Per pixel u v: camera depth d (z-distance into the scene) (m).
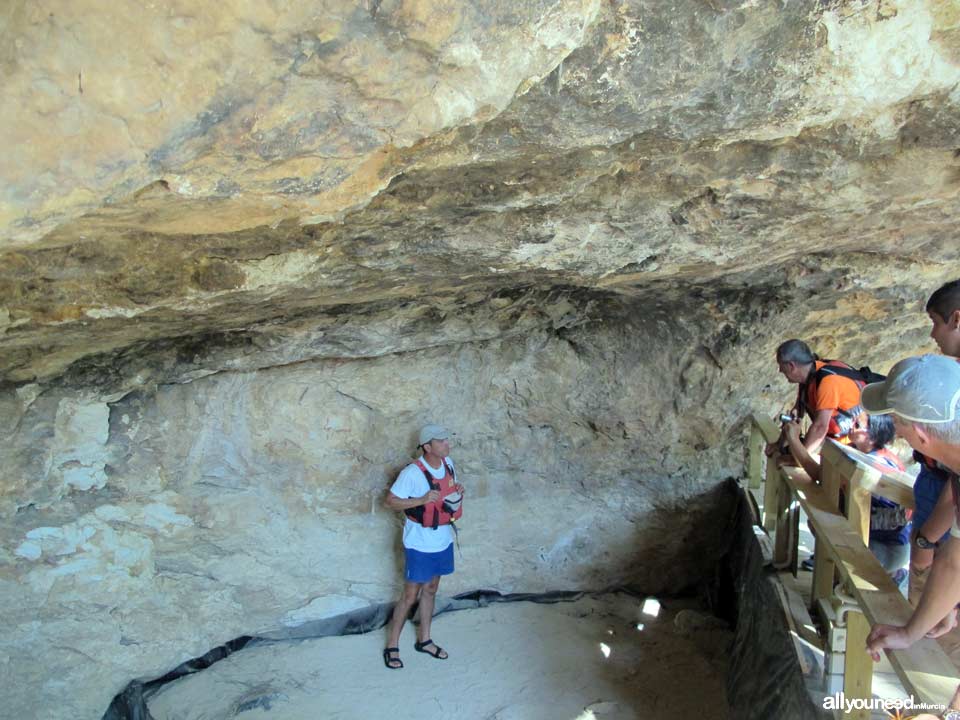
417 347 4.08
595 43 1.60
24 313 2.33
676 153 2.20
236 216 1.79
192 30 1.24
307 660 4.59
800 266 3.63
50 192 1.28
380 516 4.82
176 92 1.28
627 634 4.99
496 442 5.05
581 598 5.36
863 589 2.27
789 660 3.14
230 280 2.43
